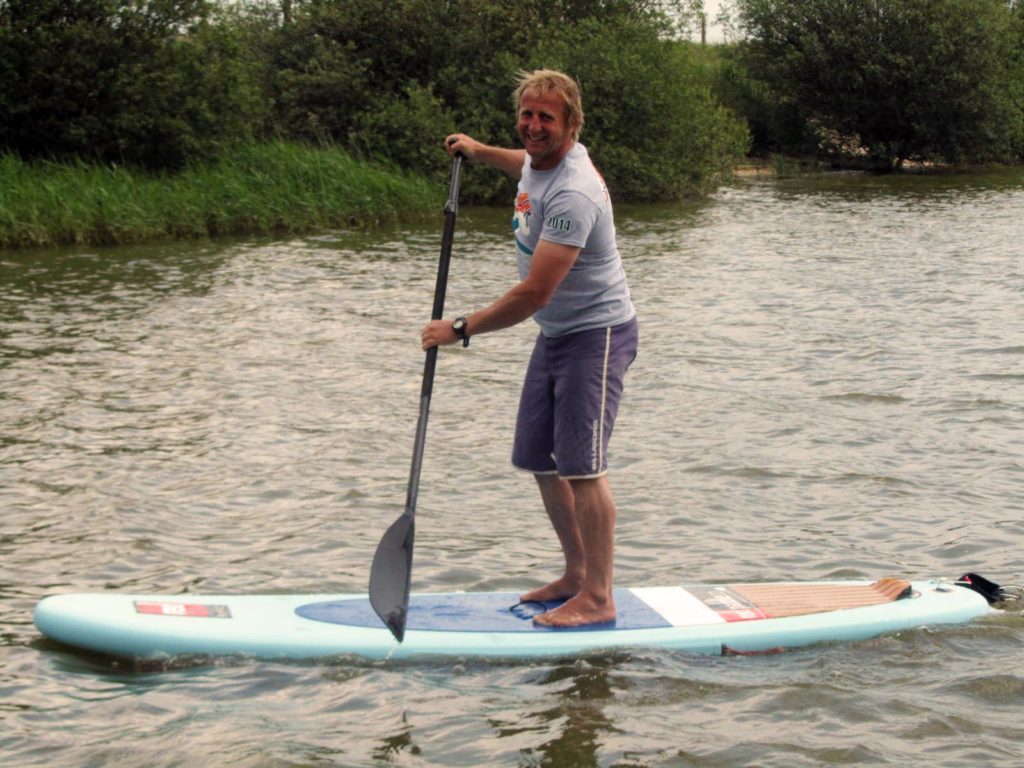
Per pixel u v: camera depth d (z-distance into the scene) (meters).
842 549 5.55
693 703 4.00
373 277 14.34
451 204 4.54
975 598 4.80
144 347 10.20
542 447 4.54
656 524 5.89
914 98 32.12
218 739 3.74
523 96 4.16
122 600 4.55
